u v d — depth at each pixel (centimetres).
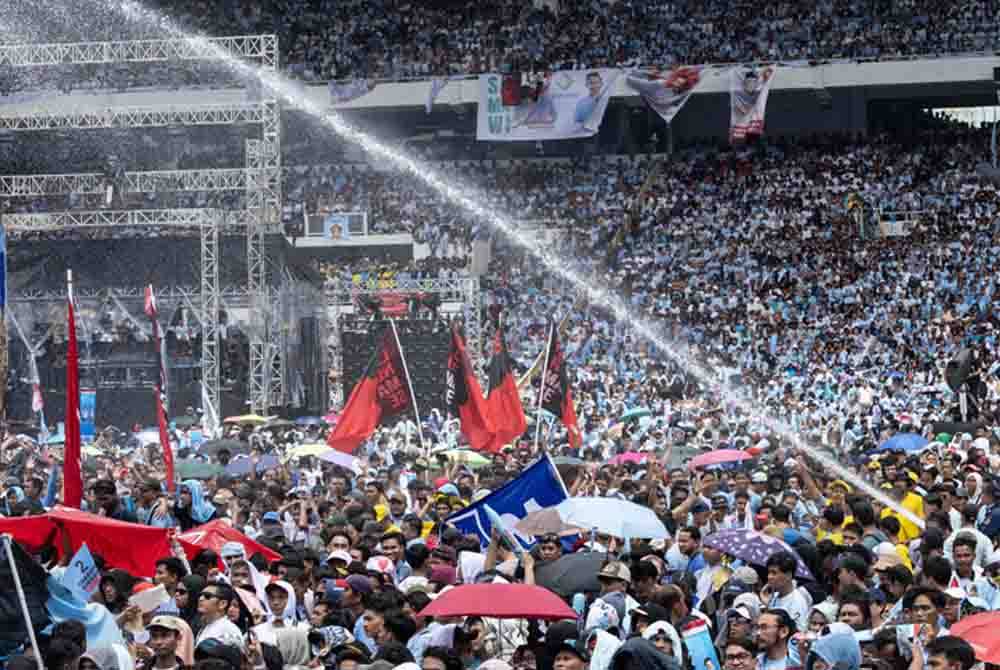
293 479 3650
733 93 8912
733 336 7725
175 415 6344
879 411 5916
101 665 1497
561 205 9069
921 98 9675
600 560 1981
